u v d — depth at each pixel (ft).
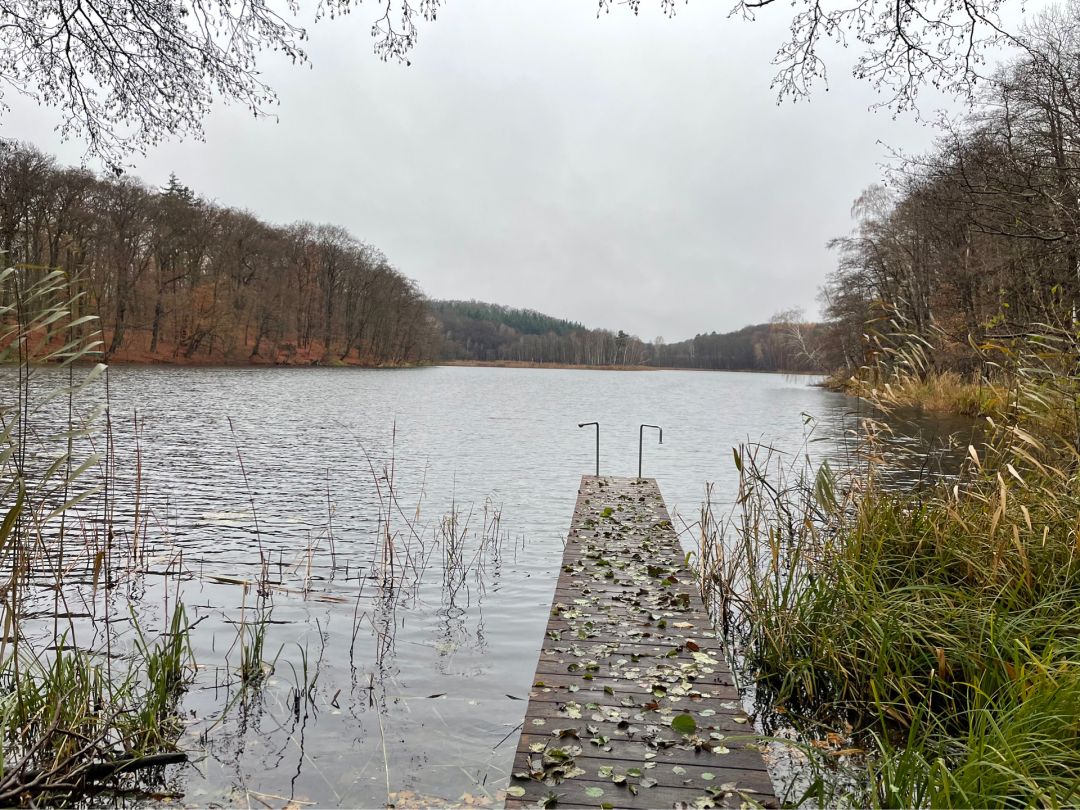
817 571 18.28
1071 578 15.30
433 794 12.25
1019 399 19.69
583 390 180.55
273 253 204.13
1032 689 10.96
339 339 246.88
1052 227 39.09
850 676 15.52
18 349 12.25
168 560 25.72
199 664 17.40
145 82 19.35
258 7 17.97
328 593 23.18
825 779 12.33
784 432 77.10
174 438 59.36
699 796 10.27
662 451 61.41
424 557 27.73
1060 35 48.26
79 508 32.78
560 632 16.66
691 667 14.73
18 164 101.04
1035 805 8.57
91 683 14.83
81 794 12.07
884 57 20.03
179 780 12.56
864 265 114.01
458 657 18.33
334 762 13.21
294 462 50.37
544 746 11.54
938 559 17.62
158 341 173.78
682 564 22.40
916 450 44.27
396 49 18.86
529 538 31.40
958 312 66.08
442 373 266.98
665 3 19.12
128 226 152.25
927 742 12.96
